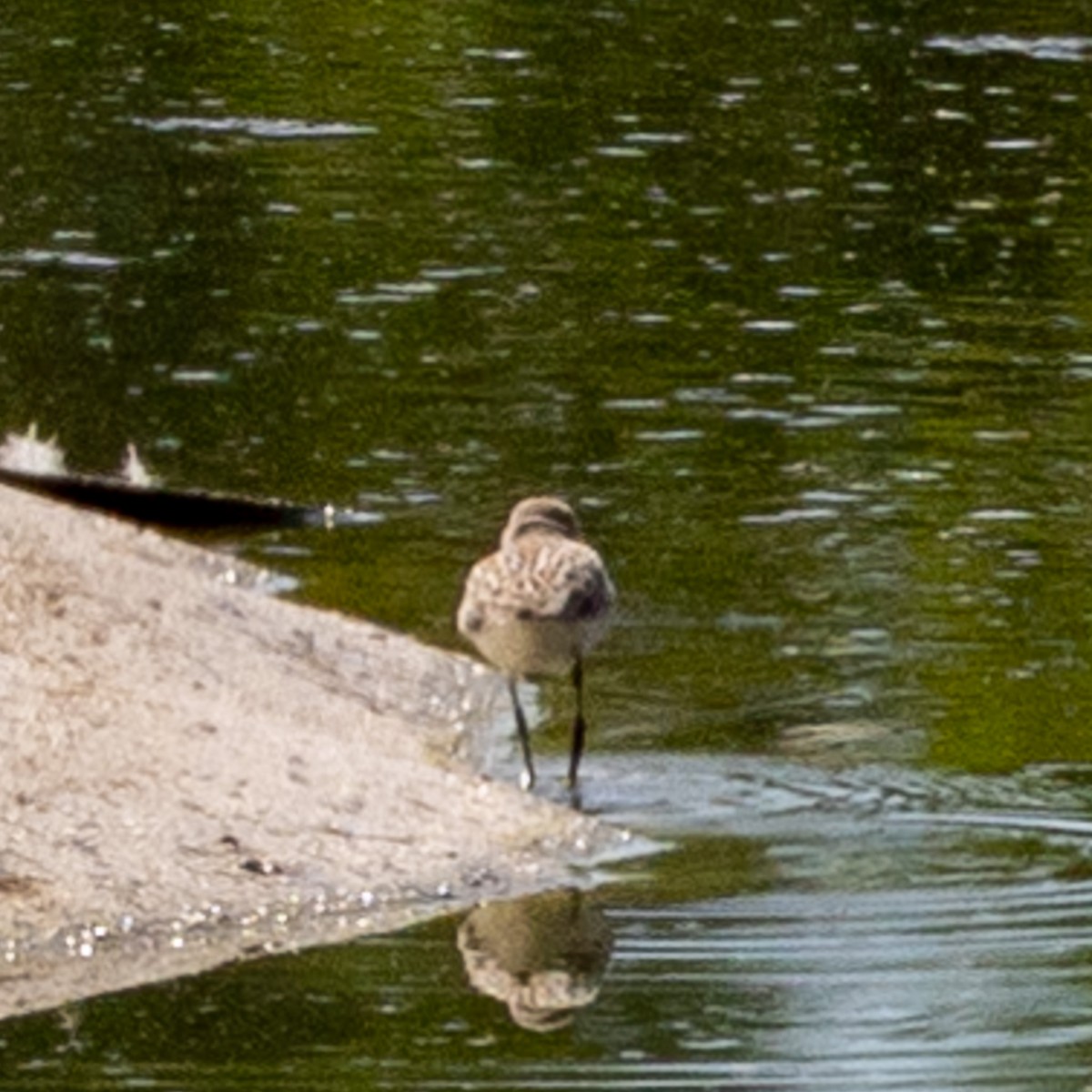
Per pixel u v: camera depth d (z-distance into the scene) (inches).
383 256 815.7
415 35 1119.0
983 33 1135.0
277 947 411.5
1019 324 765.3
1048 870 440.5
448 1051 376.8
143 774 449.7
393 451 660.1
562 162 930.1
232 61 1072.8
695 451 661.3
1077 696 514.6
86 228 839.7
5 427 669.9
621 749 491.5
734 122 987.9
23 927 410.0
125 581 529.7
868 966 404.2
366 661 528.1
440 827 449.7
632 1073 371.2
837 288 796.0
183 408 689.0
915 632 548.1
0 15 1143.6
